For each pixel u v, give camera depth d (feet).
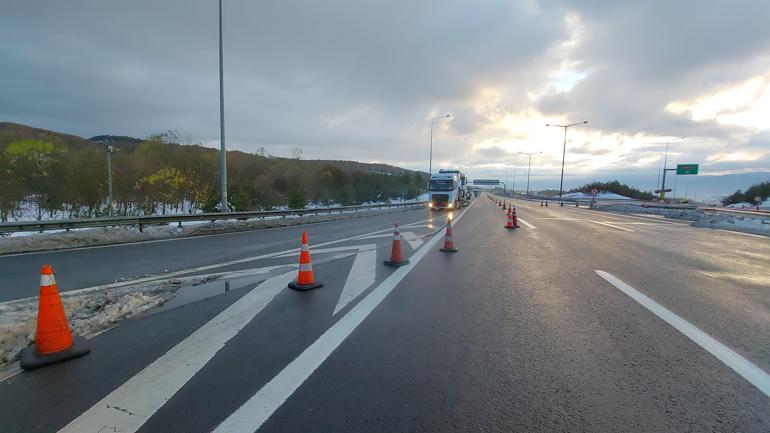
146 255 30.89
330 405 9.01
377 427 8.20
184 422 8.27
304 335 13.30
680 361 11.53
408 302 17.33
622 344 12.80
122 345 12.33
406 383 10.10
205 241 40.60
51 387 9.72
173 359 11.32
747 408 9.07
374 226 60.75
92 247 35.81
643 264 27.17
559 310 16.39
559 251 32.91
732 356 11.92
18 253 32.09
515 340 13.06
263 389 9.67
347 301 17.37
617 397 9.53
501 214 93.40
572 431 8.18
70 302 16.43
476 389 9.86
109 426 8.13
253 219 69.26
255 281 21.08
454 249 32.40
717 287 20.59
